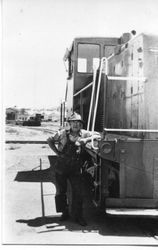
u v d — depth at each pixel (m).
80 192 4.17
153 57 3.96
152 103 3.93
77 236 3.71
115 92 5.05
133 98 4.28
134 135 4.27
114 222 4.27
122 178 3.85
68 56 7.80
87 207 4.96
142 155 3.85
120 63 4.81
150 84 3.94
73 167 4.14
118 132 4.87
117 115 4.94
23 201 5.12
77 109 6.71
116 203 3.87
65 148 4.16
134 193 3.87
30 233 3.77
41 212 4.60
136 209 3.81
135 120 4.22
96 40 6.74
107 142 3.84
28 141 16.14
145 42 3.97
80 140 4.16
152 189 3.86
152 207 3.86
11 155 10.97
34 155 11.24
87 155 5.58
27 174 7.50
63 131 4.19
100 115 5.82
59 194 4.24
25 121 28.20
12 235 3.69
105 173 4.02
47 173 7.70
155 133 3.91
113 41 6.76
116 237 3.70
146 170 3.85
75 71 6.71
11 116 27.91
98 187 4.20
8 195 5.44
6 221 4.16
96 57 6.75
